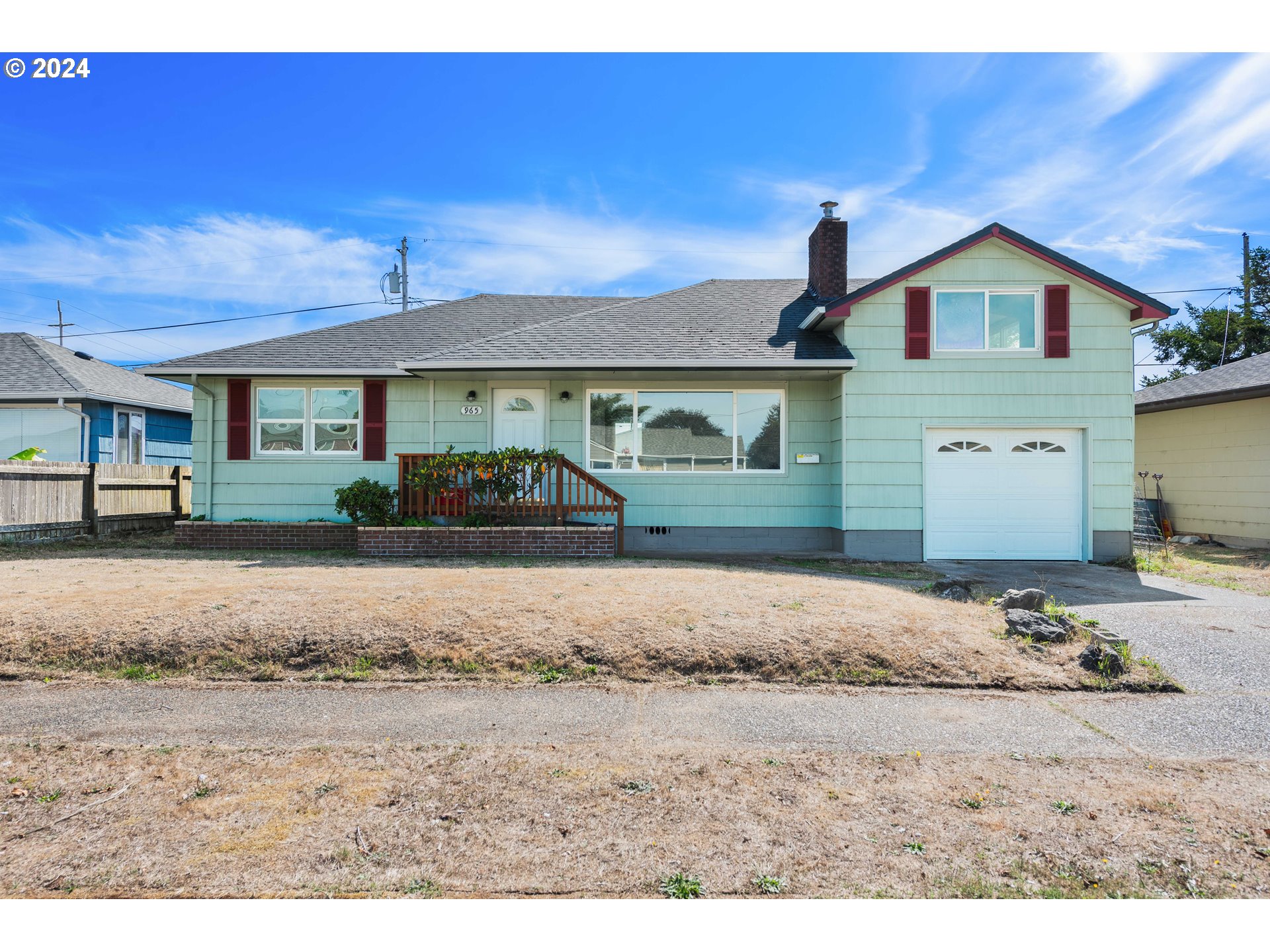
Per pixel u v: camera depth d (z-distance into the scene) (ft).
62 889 9.82
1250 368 50.49
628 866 10.37
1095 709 16.76
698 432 42.47
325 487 43.52
